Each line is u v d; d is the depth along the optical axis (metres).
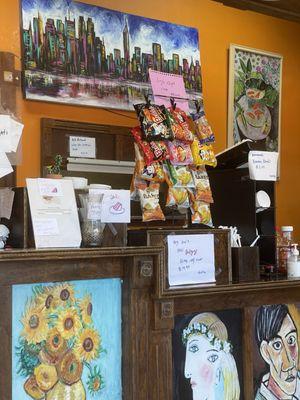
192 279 2.71
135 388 2.39
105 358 2.38
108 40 3.31
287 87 4.19
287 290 2.94
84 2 3.25
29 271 2.16
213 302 2.68
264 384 2.82
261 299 2.84
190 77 3.64
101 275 2.37
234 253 2.86
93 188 2.51
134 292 2.42
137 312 2.43
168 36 3.56
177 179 2.80
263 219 3.09
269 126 4.05
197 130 2.94
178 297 2.51
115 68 3.33
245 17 3.98
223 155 3.10
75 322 2.29
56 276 2.24
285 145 4.16
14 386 2.12
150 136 2.70
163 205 3.27
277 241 3.18
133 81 3.39
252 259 2.88
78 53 3.20
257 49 4.00
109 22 3.32
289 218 4.16
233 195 3.07
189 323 2.63
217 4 3.84
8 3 3.02
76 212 2.42
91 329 2.34
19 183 3.04
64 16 3.16
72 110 3.22
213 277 2.77
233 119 3.87
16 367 2.13
